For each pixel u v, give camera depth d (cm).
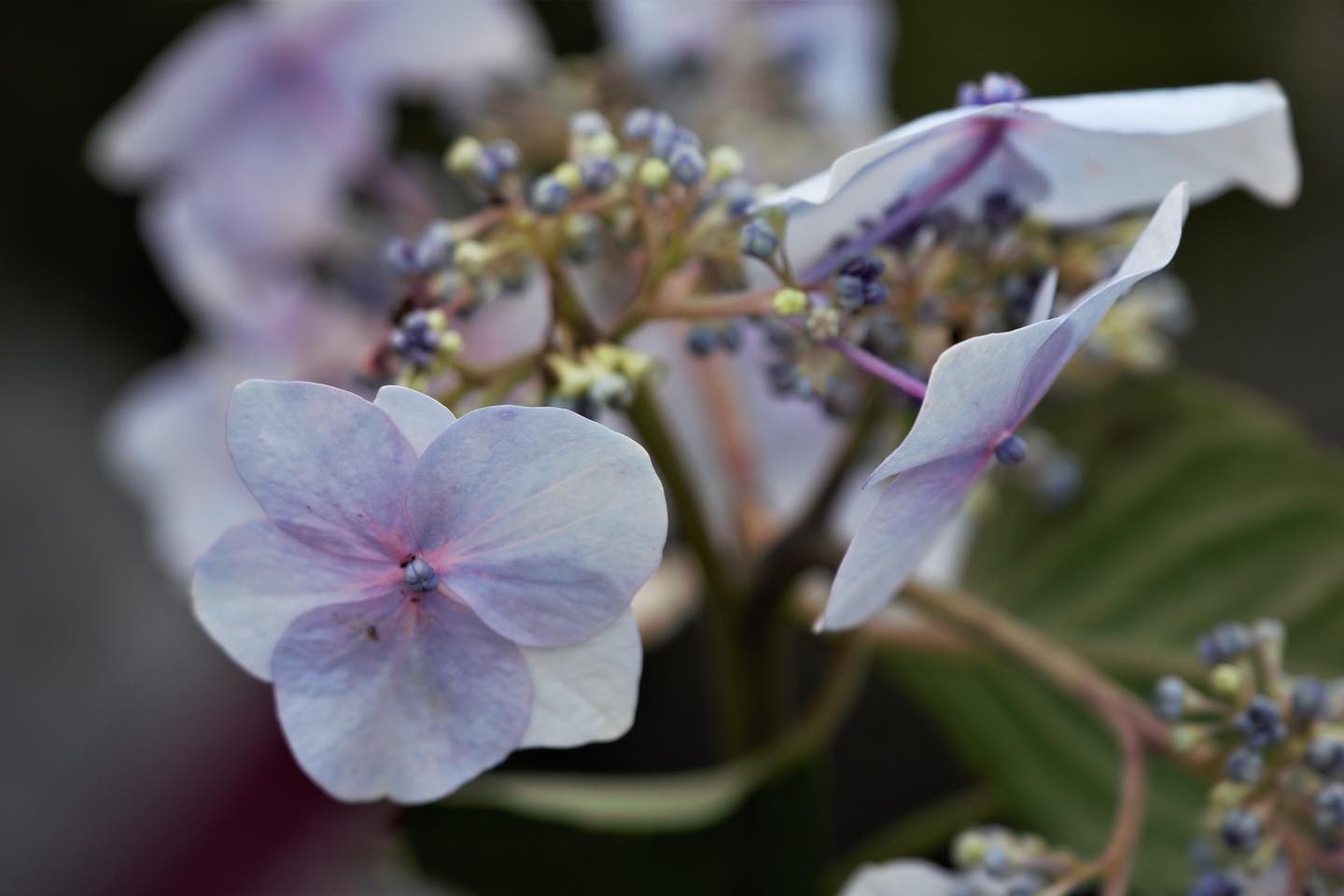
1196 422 44
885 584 34
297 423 33
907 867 36
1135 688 43
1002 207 36
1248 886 36
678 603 43
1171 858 41
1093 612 44
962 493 34
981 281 36
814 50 47
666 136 36
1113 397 44
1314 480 43
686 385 45
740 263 36
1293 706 36
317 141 47
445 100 49
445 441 33
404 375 35
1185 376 44
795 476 46
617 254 42
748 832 39
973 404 33
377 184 48
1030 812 42
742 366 45
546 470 33
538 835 38
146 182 69
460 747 34
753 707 40
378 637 34
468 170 36
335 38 46
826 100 48
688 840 38
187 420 51
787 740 41
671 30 47
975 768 43
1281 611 43
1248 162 35
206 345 57
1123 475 44
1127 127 34
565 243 36
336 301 47
